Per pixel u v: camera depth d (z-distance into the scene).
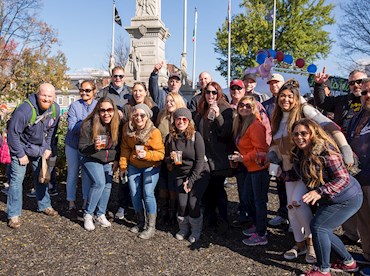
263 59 11.05
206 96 4.52
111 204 5.86
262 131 4.23
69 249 3.99
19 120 4.50
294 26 26.20
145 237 4.40
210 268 3.65
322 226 3.38
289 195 3.93
